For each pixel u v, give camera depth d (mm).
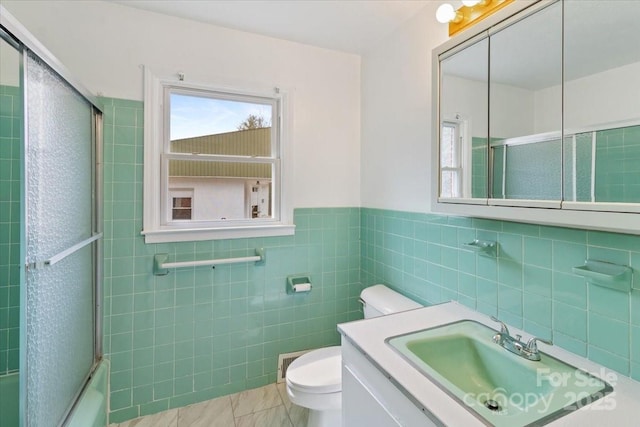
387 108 1994
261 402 1915
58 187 1199
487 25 1118
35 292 1041
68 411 1307
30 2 1546
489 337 1158
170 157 1864
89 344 1575
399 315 1352
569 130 904
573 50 898
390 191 1969
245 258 1942
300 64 2119
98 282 1654
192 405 1885
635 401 804
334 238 2254
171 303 1838
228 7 1717
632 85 780
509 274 1240
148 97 1756
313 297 2201
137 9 1731
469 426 714
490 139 1136
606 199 815
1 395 1451
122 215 1725
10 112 1509
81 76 1638
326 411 1477
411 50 1777
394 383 898
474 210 1173
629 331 902
